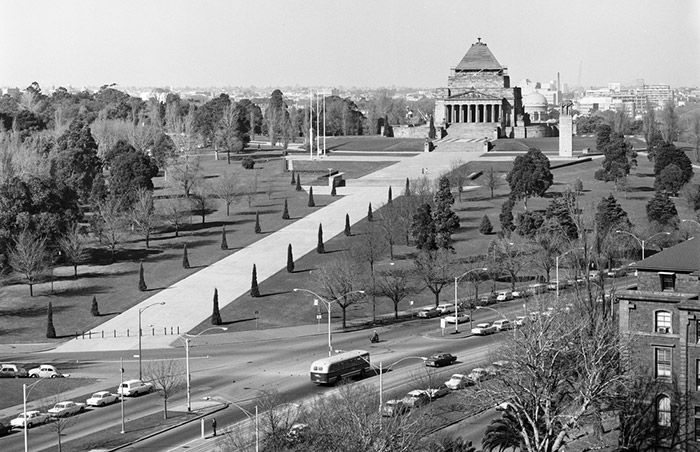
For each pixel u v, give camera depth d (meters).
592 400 169.50
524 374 170.75
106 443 194.00
